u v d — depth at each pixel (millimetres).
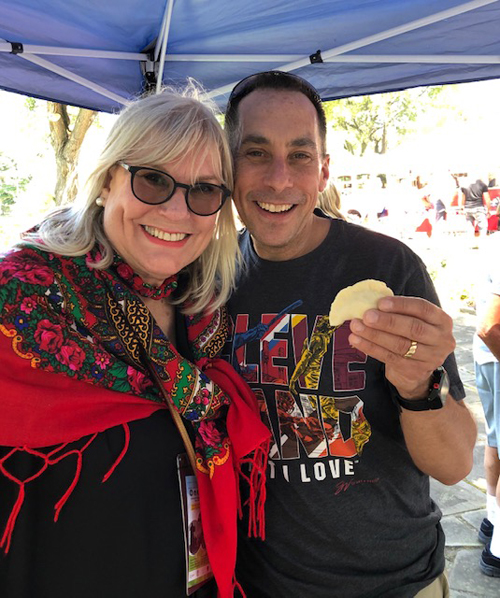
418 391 1287
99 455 1247
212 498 1388
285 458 1476
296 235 1584
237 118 1589
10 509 1171
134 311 1341
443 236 13047
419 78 3742
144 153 1292
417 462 1472
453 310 8875
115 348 1324
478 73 3617
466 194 12758
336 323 1206
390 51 3344
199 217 1363
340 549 1438
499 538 2709
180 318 1539
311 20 3021
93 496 1227
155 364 1358
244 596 1430
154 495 1301
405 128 23688
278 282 1596
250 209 1580
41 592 1187
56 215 1421
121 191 1320
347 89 3943
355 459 1458
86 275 1314
